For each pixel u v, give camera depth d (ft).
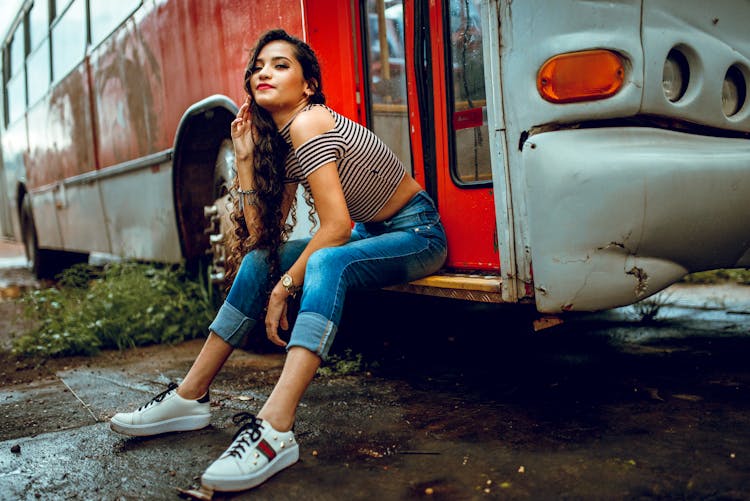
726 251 8.22
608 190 7.26
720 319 13.25
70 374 12.46
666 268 7.78
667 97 7.93
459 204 9.72
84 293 17.70
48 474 7.35
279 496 6.50
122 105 18.26
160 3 15.35
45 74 25.94
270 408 6.96
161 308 15.61
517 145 7.88
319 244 7.54
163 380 11.52
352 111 11.02
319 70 8.05
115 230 20.04
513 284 8.11
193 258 15.87
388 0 10.53
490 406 8.75
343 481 6.75
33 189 29.43
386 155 8.22
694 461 6.68
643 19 7.59
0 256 52.37
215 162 15.24
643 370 9.96
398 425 8.26
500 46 7.93
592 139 7.50
